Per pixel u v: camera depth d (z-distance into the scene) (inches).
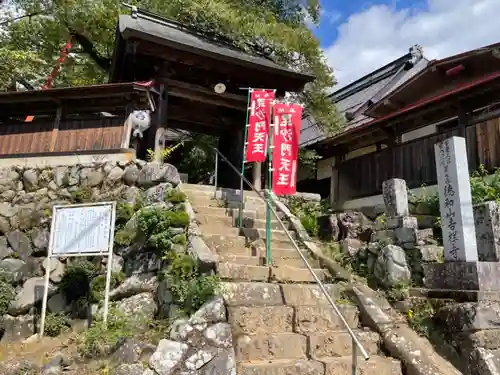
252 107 319.3
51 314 247.1
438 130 475.5
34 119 328.5
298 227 329.7
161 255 233.8
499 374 194.7
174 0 514.0
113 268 251.3
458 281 230.4
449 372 203.9
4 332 246.1
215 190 354.6
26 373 187.5
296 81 444.5
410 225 287.6
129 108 318.3
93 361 187.2
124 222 266.7
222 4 511.8
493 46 449.4
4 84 499.5
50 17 601.6
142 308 223.6
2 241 288.0
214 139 616.7
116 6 585.6
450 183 244.4
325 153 584.4
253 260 264.8
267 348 196.1
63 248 231.6
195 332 179.6
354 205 489.4
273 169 304.8
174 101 449.7
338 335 212.1
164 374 164.1
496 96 378.0
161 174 281.1
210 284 203.3
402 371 206.4
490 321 210.5
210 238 272.2
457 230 237.1
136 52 374.9
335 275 274.8
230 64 402.6
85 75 620.4
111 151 308.5
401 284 257.4
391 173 453.4
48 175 306.5
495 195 312.5
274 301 225.0
